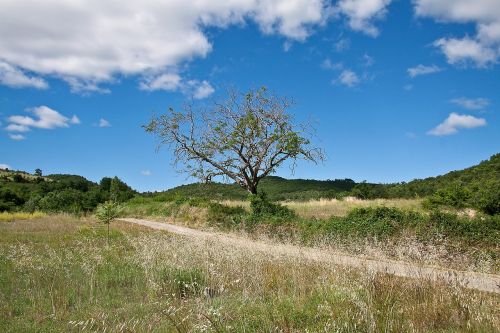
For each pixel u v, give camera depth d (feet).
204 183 116.98
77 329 21.83
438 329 21.09
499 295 27.48
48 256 45.16
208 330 19.08
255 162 111.14
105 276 34.73
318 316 22.20
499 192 79.15
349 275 29.07
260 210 88.99
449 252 44.55
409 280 28.50
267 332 20.65
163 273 32.07
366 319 19.07
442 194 93.66
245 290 26.48
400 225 54.90
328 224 63.82
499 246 46.03
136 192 235.20
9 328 22.86
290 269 33.81
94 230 79.10
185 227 97.45
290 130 109.09
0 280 34.30
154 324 21.17
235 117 109.81
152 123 109.19
